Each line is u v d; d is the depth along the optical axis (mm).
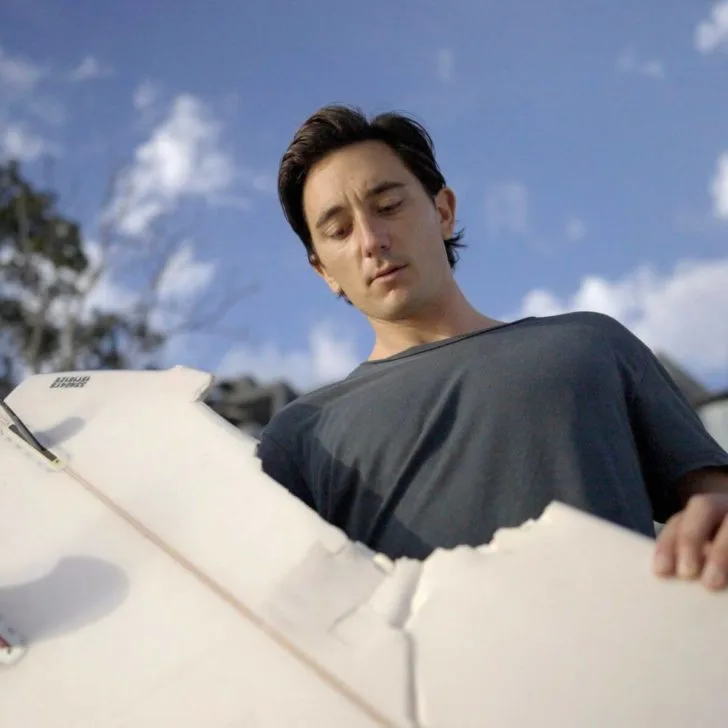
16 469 1587
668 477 1659
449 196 2162
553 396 1614
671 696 1030
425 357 1793
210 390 1589
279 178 2057
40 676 1327
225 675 1226
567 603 1126
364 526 1668
